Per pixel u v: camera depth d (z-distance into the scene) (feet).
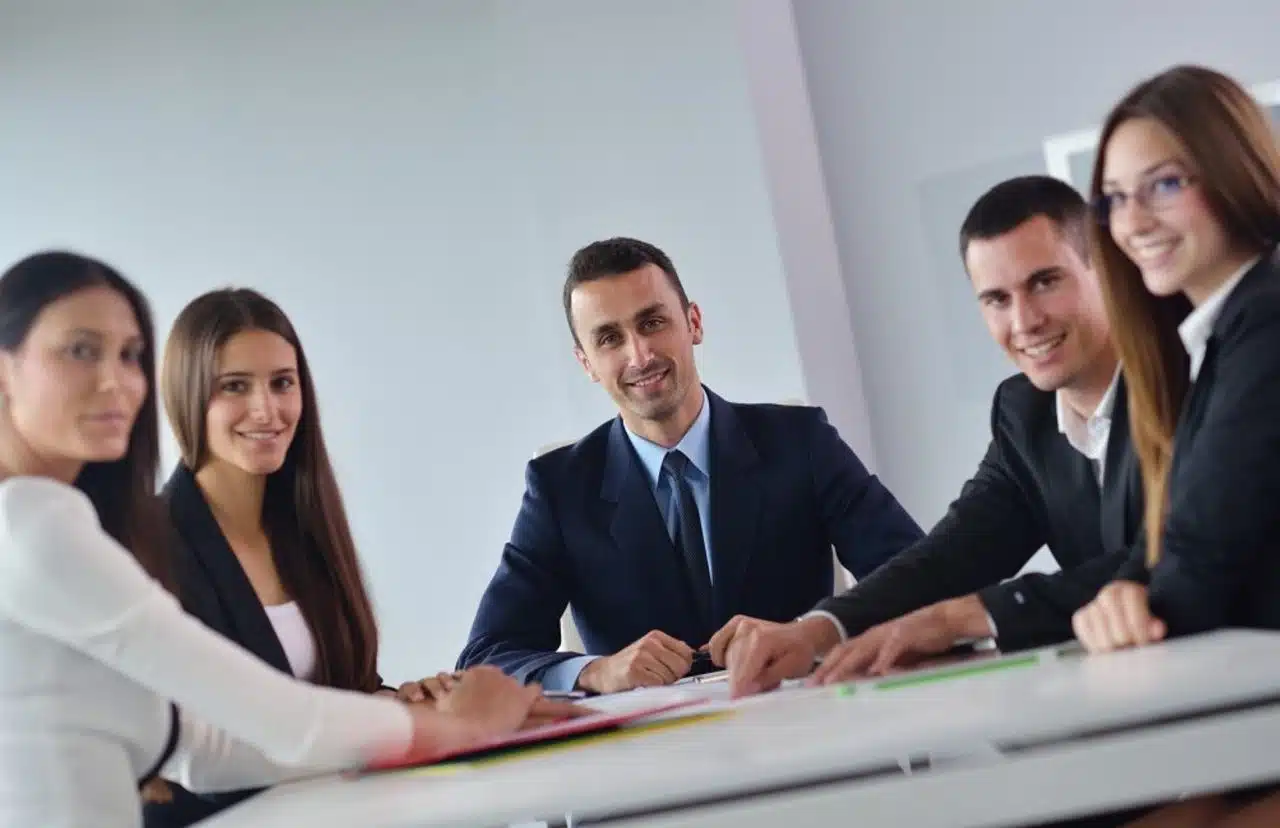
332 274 14.93
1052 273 7.34
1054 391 7.55
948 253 13.83
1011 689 3.94
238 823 4.29
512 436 14.60
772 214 13.38
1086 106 13.39
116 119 15.12
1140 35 13.17
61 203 15.21
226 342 7.81
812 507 9.68
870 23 13.97
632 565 9.54
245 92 15.01
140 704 4.86
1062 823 4.93
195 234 15.08
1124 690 3.46
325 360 14.98
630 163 13.88
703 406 9.81
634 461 9.76
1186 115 5.38
